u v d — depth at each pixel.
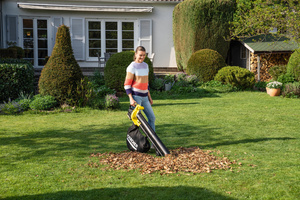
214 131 6.74
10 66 10.30
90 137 6.36
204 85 14.57
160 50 19.02
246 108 10.02
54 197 3.37
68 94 9.95
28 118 8.62
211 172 4.07
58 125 7.65
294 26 11.70
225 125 7.39
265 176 3.92
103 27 18.81
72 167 4.36
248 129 6.93
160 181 3.77
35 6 17.45
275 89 12.85
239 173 4.03
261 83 15.33
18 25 18.09
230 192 3.45
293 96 12.49
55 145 5.71
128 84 5.05
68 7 17.75
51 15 18.31
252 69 16.83
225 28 16.03
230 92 13.96
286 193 3.43
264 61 16.84
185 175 3.96
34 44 18.41
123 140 6.07
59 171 4.19
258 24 12.79
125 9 18.03
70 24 18.48
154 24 18.86
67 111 9.52
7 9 17.89
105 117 8.73
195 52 15.48
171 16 18.89
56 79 9.95
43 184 3.73
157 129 7.03
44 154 5.09
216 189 3.53
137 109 4.85
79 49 18.69
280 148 5.30
